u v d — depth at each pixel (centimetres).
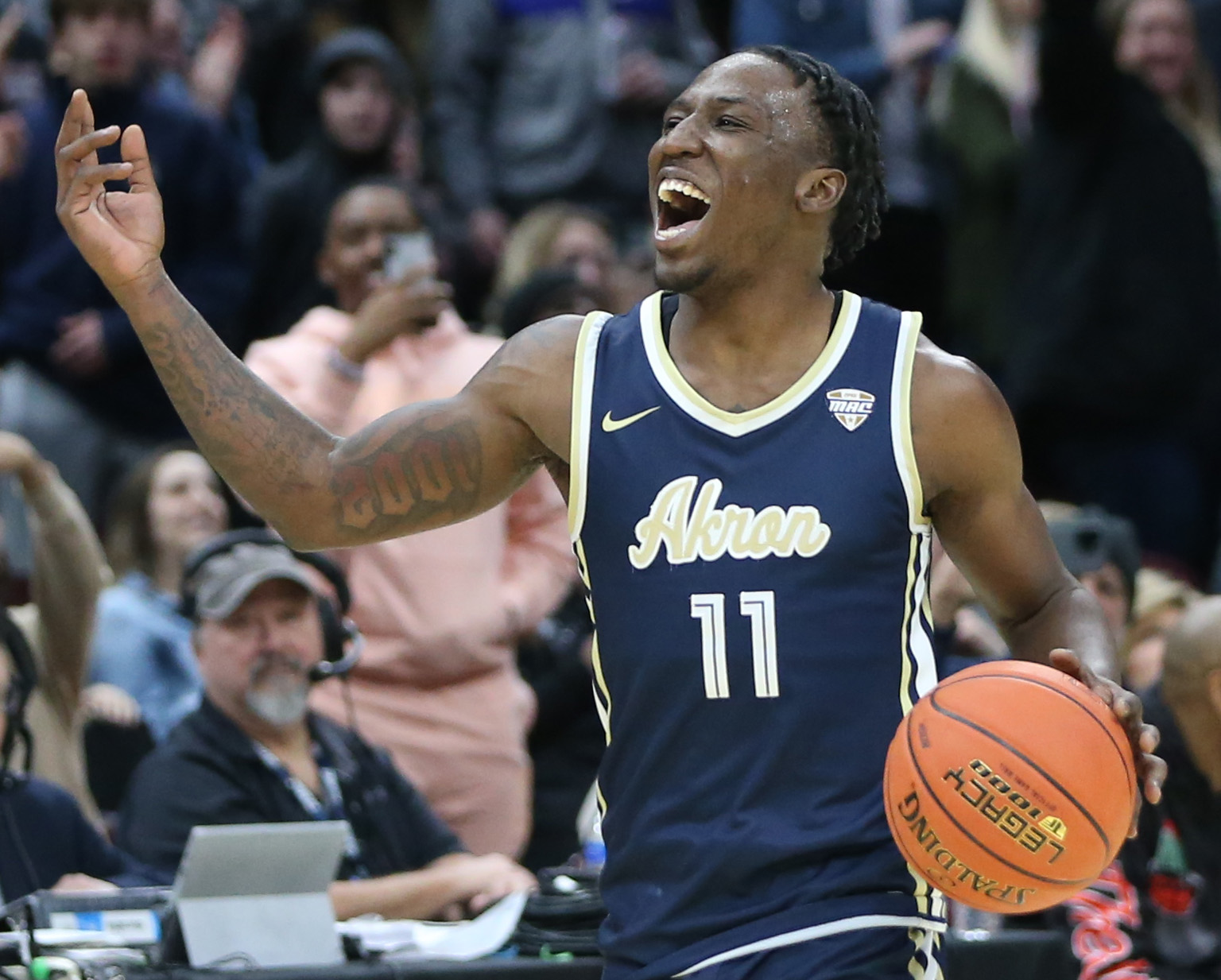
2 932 793
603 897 621
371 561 1138
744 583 593
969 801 566
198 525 1264
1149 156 1580
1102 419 1583
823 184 616
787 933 586
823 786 593
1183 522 1585
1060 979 843
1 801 908
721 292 613
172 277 1562
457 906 921
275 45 1831
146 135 1548
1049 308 1587
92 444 1503
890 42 1848
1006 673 581
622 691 607
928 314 1439
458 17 1817
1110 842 572
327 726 1014
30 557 1266
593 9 1798
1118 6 1728
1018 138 1716
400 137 1596
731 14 1928
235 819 951
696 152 609
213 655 967
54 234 1522
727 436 601
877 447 599
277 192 1548
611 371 617
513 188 1792
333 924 792
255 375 620
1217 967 932
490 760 1150
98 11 1527
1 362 1508
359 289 1230
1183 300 1573
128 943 791
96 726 1145
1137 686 1195
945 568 1004
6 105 1673
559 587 1233
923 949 605
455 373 1188
